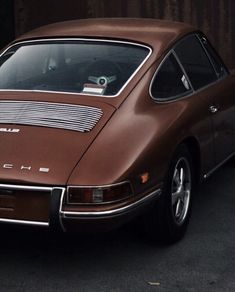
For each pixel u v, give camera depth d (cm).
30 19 1016
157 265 426
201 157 494
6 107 432
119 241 465
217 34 1109
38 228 384
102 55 473
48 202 377
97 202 373
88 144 394
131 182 387
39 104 430
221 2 1102
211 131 514
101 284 397
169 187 438
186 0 1077
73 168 379
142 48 475
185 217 474
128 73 453
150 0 1057
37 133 403
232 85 585
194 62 527
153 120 429
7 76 477
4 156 389
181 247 457
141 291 388
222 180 620
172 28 520
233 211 534
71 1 1031
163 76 469
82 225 378
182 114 457
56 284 397
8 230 483
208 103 511
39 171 378
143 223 444
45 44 495
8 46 509
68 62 474
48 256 440
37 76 470
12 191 382
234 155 627
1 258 436
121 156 390
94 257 439
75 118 414
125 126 412
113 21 533
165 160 425
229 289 391
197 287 394
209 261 433
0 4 988
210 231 488
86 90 445
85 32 496
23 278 406
